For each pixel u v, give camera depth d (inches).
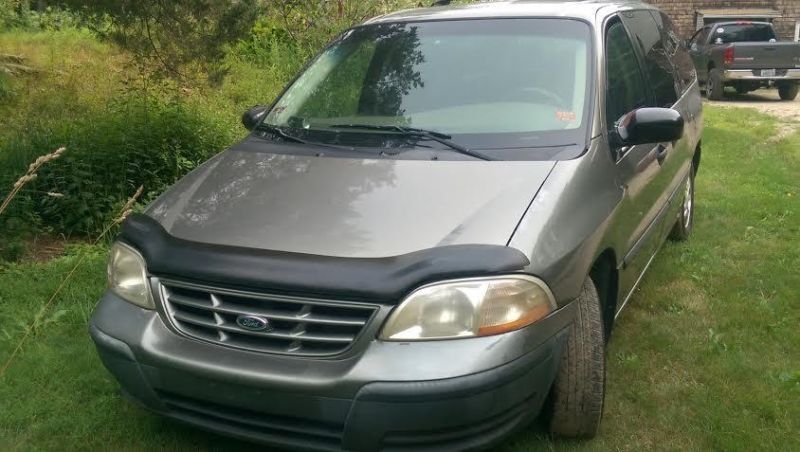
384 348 101.3
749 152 389.1
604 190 132.4
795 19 916.6
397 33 170.7
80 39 456.8
